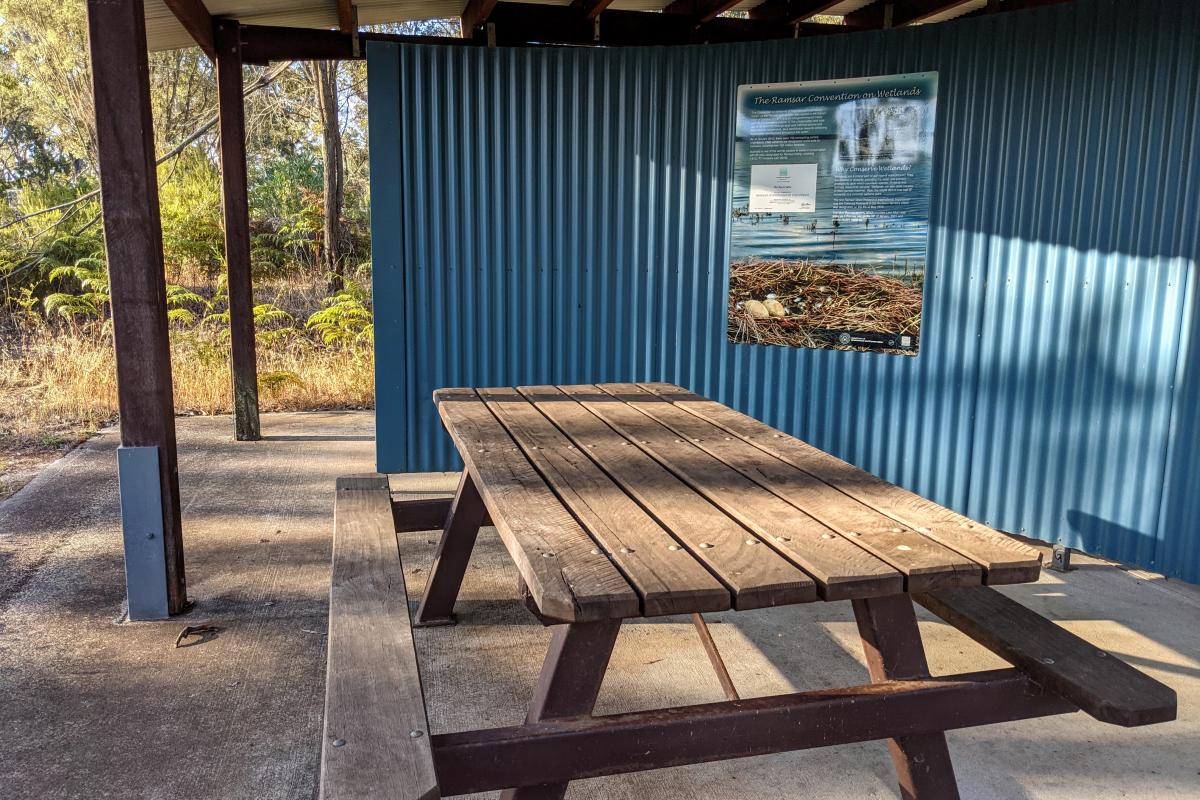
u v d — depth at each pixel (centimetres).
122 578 405
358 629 214
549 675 187
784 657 337
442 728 281
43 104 1183
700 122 544
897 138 489
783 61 516
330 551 441
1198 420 393
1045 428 457
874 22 612
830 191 512
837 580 170
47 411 770
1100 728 287
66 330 1020
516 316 582
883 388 514
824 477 253
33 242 1170
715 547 192
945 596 235
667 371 575
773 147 524
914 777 210
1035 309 454
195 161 1367
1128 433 423
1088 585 415
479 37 600
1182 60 388
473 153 565
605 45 611
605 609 163
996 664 330
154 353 348
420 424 589
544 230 573
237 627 353
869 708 194
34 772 253
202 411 802
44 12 1077
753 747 189
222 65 635
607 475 253
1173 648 345
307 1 584
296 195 1573
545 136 563
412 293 575
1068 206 436
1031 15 439
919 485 509
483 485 238
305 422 758
